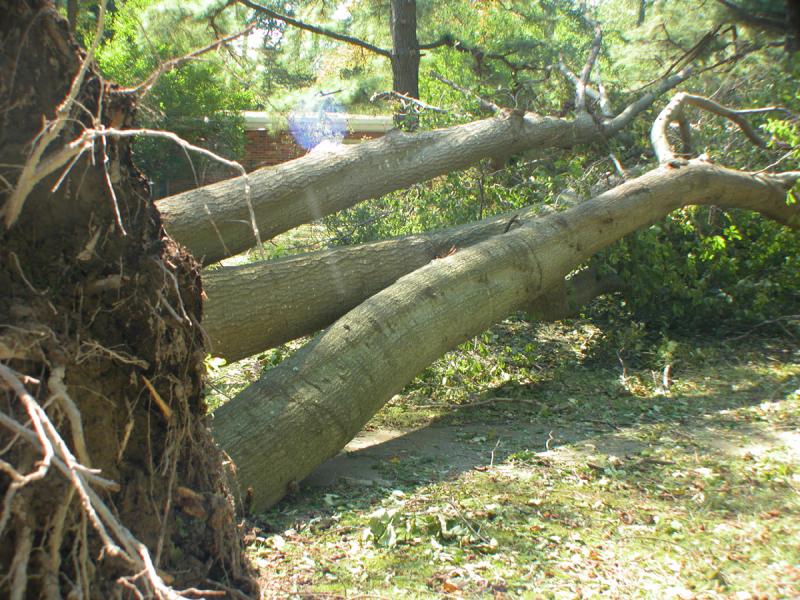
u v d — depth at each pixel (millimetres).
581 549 3627
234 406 4469
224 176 16219
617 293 8617
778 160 8297
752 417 5812
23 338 2090
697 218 8039
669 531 3836
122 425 2408
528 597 3164
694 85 12805
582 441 5414
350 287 6016
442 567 3447
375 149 7262
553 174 9359
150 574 1691
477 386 6938
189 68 15633
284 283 5594
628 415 6039
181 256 2664
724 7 14164
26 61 2307
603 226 6777
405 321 5281
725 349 7812
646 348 7926
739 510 4094
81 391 2273
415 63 13523
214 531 2633
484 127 8133
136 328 2488
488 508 4094
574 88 11906
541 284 6324
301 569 3406
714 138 9336
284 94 14773
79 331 2328
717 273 8117
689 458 4965
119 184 2494
